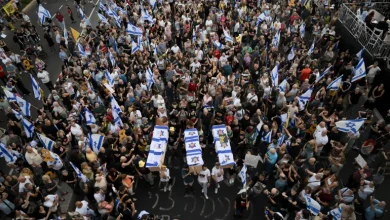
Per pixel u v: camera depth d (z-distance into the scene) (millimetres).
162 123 15227
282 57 20859
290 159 12742
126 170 13180
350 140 13891
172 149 15094
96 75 18375
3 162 15984
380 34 17984
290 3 27750
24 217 10688
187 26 24031
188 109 16406
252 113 15672
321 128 13414
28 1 33688
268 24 24031
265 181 13086
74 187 13461
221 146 13727
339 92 16969
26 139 15016
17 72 21297
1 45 21906
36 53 23344
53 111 15578
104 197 11633
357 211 11898
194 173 13164
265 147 14164
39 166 12969
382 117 17312
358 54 17938
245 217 12656
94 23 29641
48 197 11695
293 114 14797
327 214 11258
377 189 13781
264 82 16641
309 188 10961
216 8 27062
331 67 19141
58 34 22172
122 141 13766
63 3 33594
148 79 17344
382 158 14164
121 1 28641
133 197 13648
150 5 27828
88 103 16188
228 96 17281
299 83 17766
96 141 13453
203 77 18656
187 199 13508
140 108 16469
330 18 24672
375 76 17688
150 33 23547
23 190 11680
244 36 22734
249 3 27578
